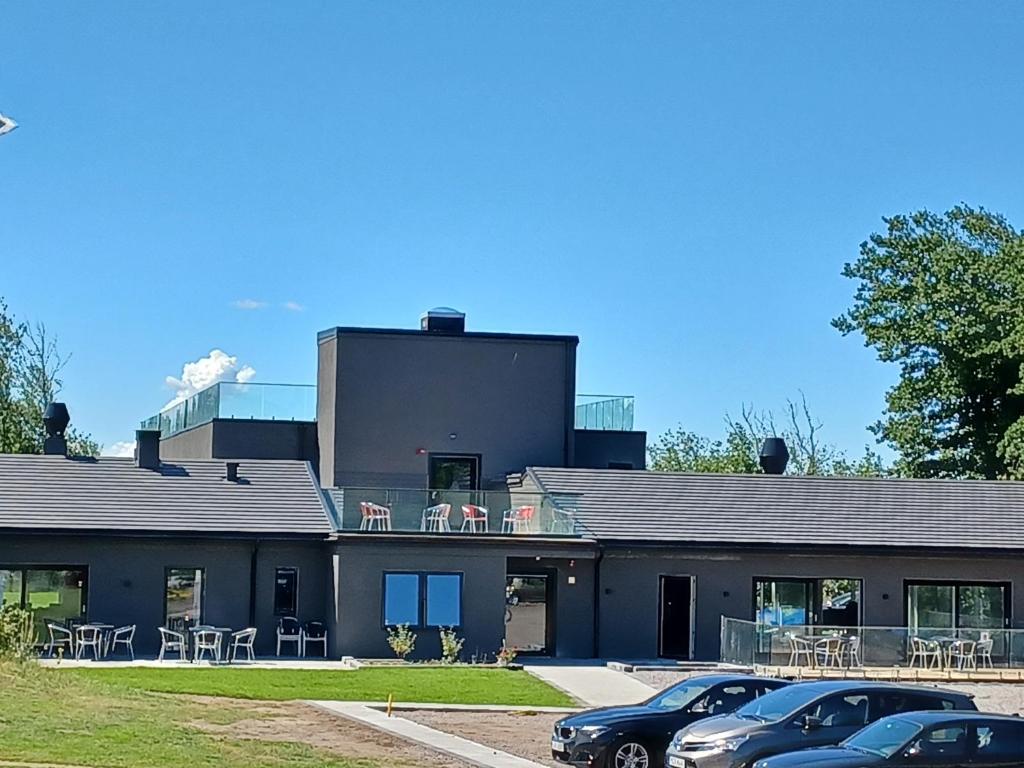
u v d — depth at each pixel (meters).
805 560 43.47
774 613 43.31
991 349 58.78
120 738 22.50
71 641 39.59
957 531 44.84
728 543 42.78
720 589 43.00
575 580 42.47
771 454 51.03
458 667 38.09
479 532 41.97
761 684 24.45
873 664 40.41
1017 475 58.75
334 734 25.80
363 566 40.56
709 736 21.94
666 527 43.16
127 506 41.34
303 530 41.56
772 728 21.83
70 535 39.91
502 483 49.16
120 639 40.03
